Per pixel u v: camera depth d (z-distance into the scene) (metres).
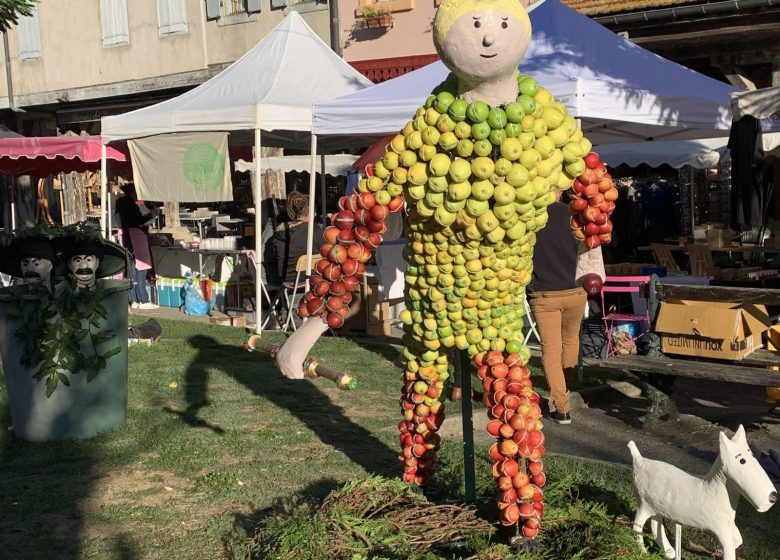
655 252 12.66
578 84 7.74
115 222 14.23
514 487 3.78
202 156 11.25
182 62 21.53
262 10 19.95
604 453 6.07
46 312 6.12
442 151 3.63
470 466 4.21
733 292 6.32
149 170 11.88
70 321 6.18
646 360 6.56
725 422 6.84
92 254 6.32
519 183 3.55
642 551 3.78
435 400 4.23
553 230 6.60
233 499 5.11
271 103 10.59
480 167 3.53
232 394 7.65
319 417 6.91
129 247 13.78
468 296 3.79
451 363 4.48
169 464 5.75
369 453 5.96
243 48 20.42
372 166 3.82
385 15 17.94
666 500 3.87
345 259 3.87
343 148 13.98
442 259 3.75
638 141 11.71
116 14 22.64
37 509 5.00
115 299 6.37
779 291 6.14
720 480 3.71
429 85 9.15
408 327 4.06
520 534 3.82
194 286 12.99
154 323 10.52
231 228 15.71
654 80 8.67
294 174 19.11
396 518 3.90
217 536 4.59
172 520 4.82
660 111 8.30
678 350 6.60
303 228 11.11
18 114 26.23
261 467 5.67
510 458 3.78
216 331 11.09
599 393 7.75
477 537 3.81
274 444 6.18
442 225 3.65
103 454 5.96
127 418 6.80
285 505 4.75
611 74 8.45
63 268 6.33
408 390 4.26
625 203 15.16
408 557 3.70
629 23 13.82
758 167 7.58
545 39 8.94
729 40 13.55
